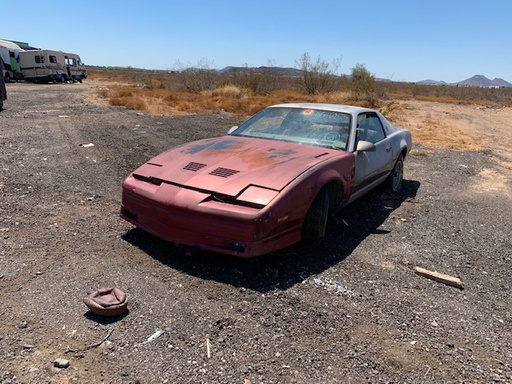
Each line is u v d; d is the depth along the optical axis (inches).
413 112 928.9
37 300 118.3
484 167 364.5
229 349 103.0
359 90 1087.0
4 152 303.1
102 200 210.4
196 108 692.1
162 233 149.4
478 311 130.8
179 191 146.6
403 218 213.2
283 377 95.1
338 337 111.2
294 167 156.4
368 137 218.7
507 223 217.6
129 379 91.4
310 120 205.9
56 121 481.4
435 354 107.7
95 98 813.2
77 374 91.8
